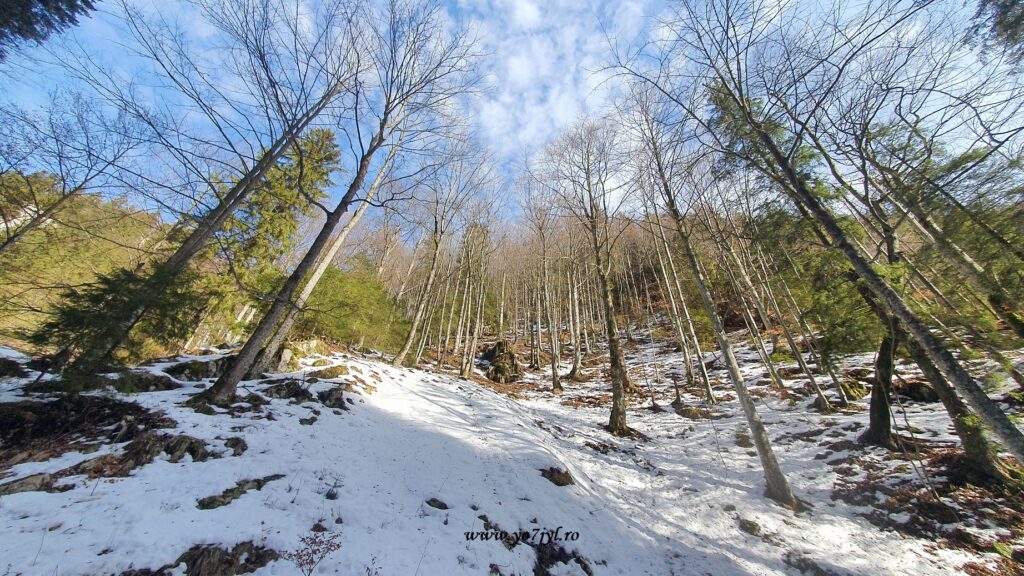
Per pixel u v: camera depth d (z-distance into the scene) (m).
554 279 33.94
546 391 18.72
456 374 19.55
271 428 6.25
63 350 5.73
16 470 4.16
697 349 15.33
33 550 3.01
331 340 17.33
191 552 3.36
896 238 7.20
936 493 6.52
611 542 5.93
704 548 6.13
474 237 22.52
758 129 6.00
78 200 8.95
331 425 7.07
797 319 13.09
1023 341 6.22
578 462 8.89
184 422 5.64
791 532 6.41
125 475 4.38
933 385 7.51
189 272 7.16
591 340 31.64
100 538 3.29
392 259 30.94
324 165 13.39
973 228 5.75
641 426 12.79
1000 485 6.32
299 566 3.58
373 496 5.18
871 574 5.29
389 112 8.07
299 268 7.58
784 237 8.96
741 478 8.50
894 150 6.71
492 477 6.72
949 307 6.93
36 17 6.59
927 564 5.32
